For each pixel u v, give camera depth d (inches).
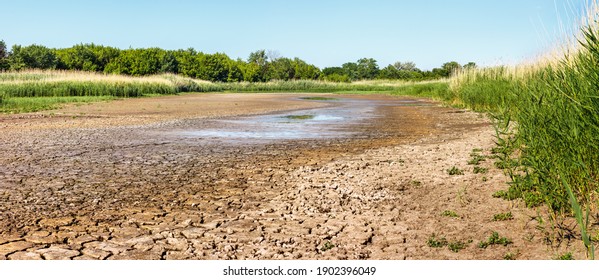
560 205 178.1
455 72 952.3
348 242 160.9
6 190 225.3
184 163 297.4
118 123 552.7
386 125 537.6
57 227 173.9
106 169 277.0
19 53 2311.8
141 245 157.2
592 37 185.5
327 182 245.4
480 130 460.8
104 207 199.3
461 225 175.2
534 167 184.2
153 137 425.1
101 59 2746.1
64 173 264.8
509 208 190.4
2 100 864.9
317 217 187.6
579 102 174.9
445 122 559.8
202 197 216.2
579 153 173.6
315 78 3491.6
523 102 248.4
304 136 437.4
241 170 276.2
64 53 2733.8
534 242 154.7
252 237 165.3
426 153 329.7
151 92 1503.4
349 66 4488.2
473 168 270.1
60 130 476.7
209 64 2864.2
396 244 159.3
